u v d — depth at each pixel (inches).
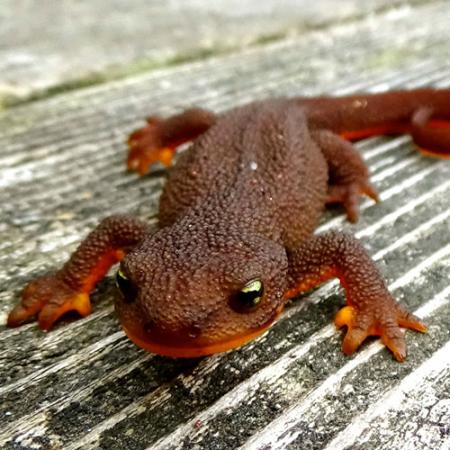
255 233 2.8
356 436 2.3
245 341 2.5
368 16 7.4
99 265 3.1
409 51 6.1
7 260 3.4
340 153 3.9
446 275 3.1
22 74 5.6
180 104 5.2
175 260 2.5
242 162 3.4
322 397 2.5
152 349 2.4
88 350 2.8
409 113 4.5
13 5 7.7
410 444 2.3
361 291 2.8
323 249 3.0
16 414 2.5
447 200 3.7
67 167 4.3
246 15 7.4
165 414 2.4
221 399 2.5
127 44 6.4
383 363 2.6
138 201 3.9
